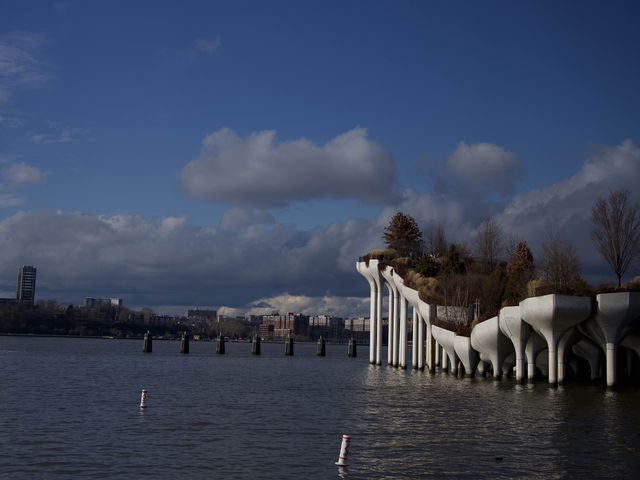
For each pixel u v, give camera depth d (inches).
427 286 3641.7
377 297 4864.7
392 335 4594.0
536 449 1373.0
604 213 3011.8
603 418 1800.0
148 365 4793.3
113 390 2669.8
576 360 3179.1
